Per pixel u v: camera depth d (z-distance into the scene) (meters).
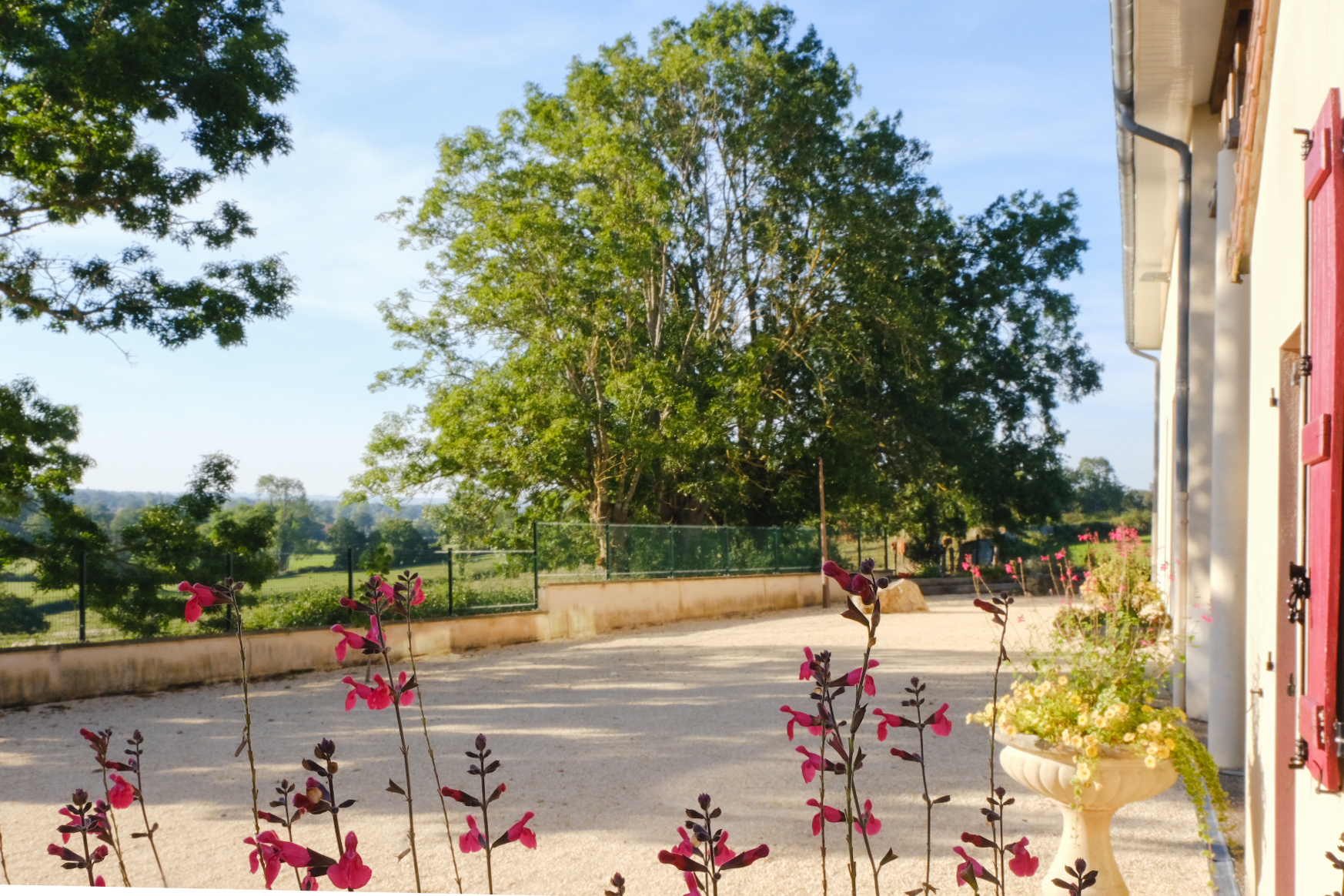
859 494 30.06
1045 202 37.12
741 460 28.78
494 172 26.62
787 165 27.28
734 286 29.03
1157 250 13.80
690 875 2.64
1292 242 3.79
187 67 14.45
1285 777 3.86
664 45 27.98
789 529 27.06
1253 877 4.55
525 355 25.34
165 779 8.09
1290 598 3.20
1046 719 4.58
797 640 18.06
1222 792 4.43
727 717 10.32
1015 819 6.35
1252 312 4.92
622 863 5.61
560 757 8.51
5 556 13.53
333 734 9.94
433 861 5.73
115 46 13.48
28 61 13.61
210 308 15.45
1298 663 3.24
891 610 23.72
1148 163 10.56
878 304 28.34
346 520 27.31
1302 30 3.59
